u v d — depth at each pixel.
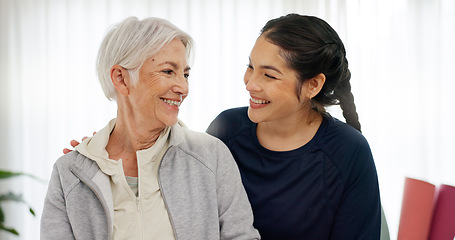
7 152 2.87
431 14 2.86
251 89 1.12
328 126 1.25
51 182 1.09
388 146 2.93
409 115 2.90
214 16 2.86
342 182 1.22
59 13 2.86
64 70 2.87
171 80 1.02
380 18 2.90
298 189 1.23
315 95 1.20
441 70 2.86
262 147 1.25
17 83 2.87
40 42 2.87
